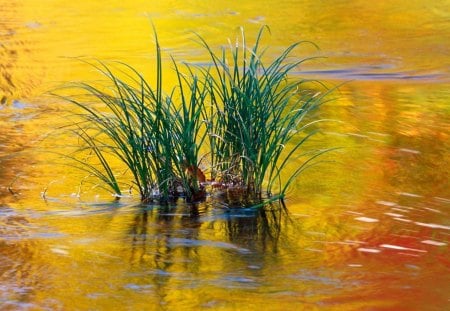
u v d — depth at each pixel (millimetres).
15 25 32344
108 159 16594
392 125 19266
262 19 32844
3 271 11867
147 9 35156
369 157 16844
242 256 12438
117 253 12523
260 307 10891
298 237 13102
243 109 14969
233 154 15039
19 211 14078
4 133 18578
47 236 13094
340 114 20109
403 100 21719
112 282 11602
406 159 16766
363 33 30250
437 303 11016
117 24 32375
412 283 11570
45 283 11539
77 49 28375
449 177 15719
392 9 33969
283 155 16922
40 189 15086
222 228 13469
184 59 26531
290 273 11867
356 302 11031
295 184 15344
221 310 10805
